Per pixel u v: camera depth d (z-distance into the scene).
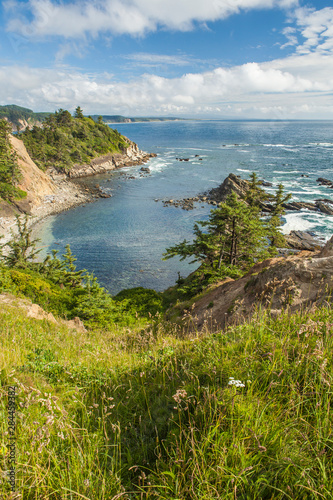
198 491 2.27
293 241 52.28
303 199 76.44
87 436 3.15
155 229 66.44
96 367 5.77
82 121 144.50
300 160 137.25
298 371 3.43
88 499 2.24
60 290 28.36
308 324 3.93
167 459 2.91
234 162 138.25
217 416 3.00
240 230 24.86
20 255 38.28
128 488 2.65
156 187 100.56
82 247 58.47
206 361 4.44
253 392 3.40
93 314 20.14
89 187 100.44
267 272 10.34
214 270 23.52
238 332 5.38
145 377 4.88
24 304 14.09
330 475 2.28
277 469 2.40
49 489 2.50
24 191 77.75
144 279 47.50
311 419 2.88
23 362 5.82
